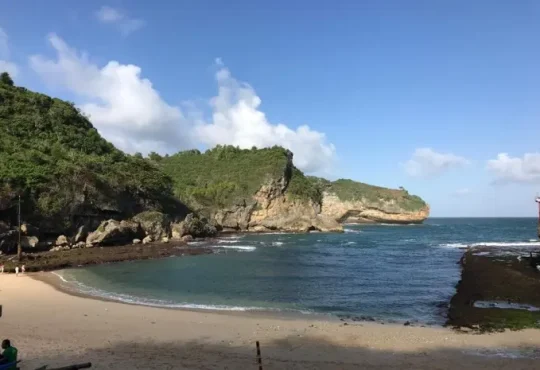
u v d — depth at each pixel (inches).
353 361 540.1
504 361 540.7
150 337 644.7
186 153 6491.1
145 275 1448.1
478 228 5821.9
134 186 2965.1
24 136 2876.5
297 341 637.3
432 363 533.6
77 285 1209.4
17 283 1201.4
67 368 415.5
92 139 3395.7
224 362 521.7
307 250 2486.5
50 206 2271.2
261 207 4923.7
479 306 882.8
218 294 1106.1
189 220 3265.3
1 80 3339.1
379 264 1814.7
